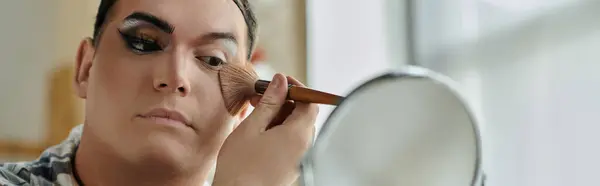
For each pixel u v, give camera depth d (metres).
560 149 0.96
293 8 1.26
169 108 0.61
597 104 0.92
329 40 1.29
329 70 1.28
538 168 0.98
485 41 1.09
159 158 0.61
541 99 0.99
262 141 0.57
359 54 1.29
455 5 1.16
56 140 1.08
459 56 1.14
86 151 0.65
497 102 1.05
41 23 1.13
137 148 0.60
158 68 0.61
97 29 0.67
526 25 1.03
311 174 0.40
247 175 0.56
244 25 0.69
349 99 0.41
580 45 0.95
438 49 1.19
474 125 0.40
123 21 0.63
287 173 0.56
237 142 0.57
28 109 1.09
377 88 0.41
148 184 0.64
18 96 1.09
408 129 0.40
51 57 1.12
